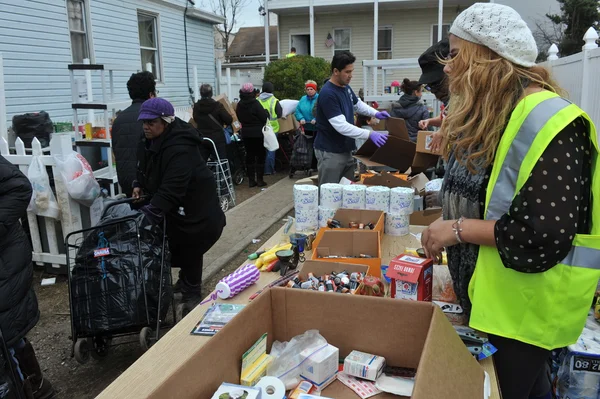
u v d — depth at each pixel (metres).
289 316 1.28
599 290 2.04
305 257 2.08
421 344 1.17
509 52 1.11
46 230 4.13
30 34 6.83
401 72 14.96
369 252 2.02
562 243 1.04
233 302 1.70
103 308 2.49
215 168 6.46
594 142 1.10
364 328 1.21
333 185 2.46
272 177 8.63
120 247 2.56
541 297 1.13
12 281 2.24
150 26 10.12
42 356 3.00
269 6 14.38
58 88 7.39
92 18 8.08
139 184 3.17
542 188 1.03
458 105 1.18
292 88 11.91
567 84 3.86
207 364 1.03
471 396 1.01
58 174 3.88
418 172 3.22
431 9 14.43
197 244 3.06
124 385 1.24
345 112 3.60
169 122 2.80
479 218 1.22
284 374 1.17
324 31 15.30
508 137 1.10
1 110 5.23
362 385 1.18
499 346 1.23
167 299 2.71
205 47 12.33
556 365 1.86
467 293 1.35
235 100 12.09
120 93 8.76
